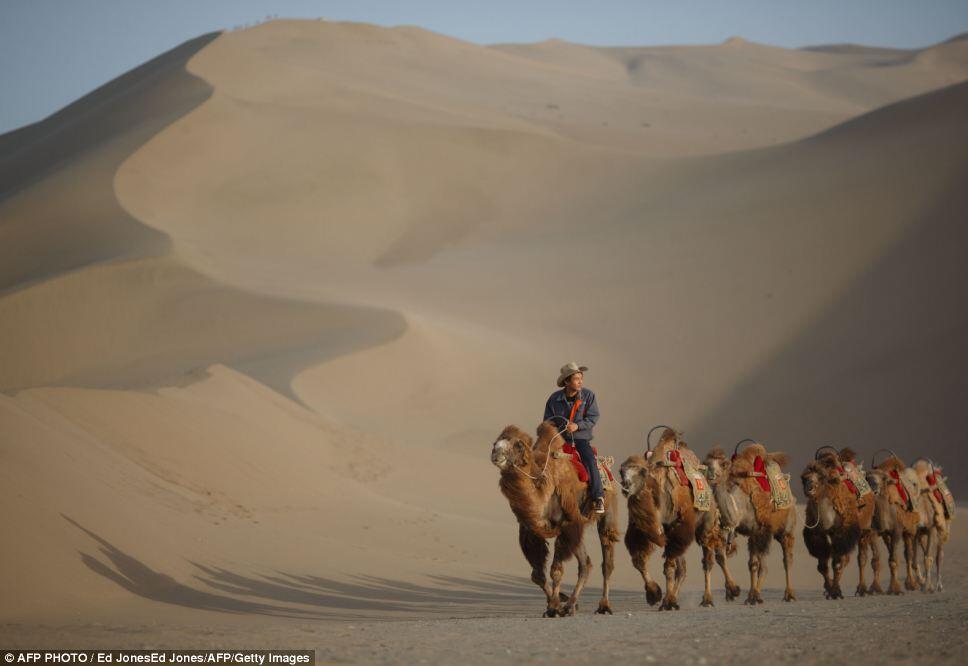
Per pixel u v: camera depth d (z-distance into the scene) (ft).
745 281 526.98
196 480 181.37
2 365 435.94
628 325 509.35
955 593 124.47
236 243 626.64
